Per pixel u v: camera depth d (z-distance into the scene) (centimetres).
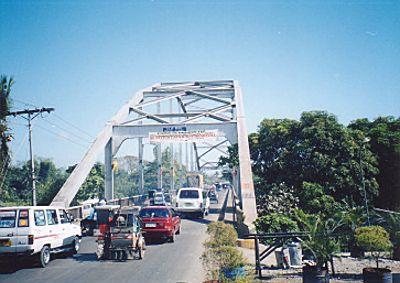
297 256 1064
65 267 1173
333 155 2369
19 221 1148
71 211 2616
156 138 3609
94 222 2041
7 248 1124
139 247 1286
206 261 789
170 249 1492
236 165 3444
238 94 4456
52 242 1242
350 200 2245
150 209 1695
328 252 820
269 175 2725
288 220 1530
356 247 1128
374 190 2316
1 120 1797
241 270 771
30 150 2711
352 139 2406
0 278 1033
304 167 2419
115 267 1154
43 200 3447
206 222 2544
